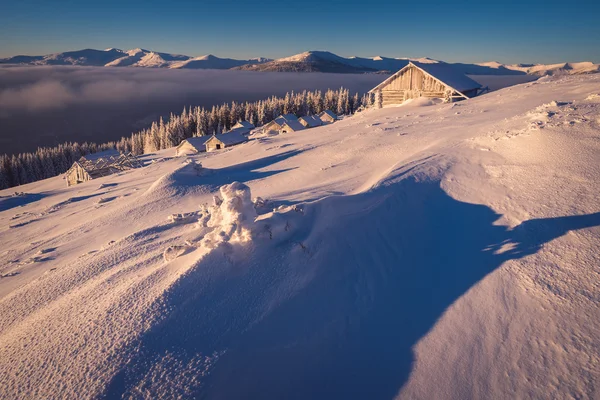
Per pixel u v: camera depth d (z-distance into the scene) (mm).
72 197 20500
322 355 3979
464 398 3514
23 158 93438
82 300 4840
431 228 7223
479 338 4250
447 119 19016
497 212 7250
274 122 65188
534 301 4664
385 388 3668
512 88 27891
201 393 3174
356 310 4770
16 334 4359
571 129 9922
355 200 7469
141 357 3438
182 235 7723
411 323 4668
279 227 5816
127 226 11211
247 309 4254
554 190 7375
